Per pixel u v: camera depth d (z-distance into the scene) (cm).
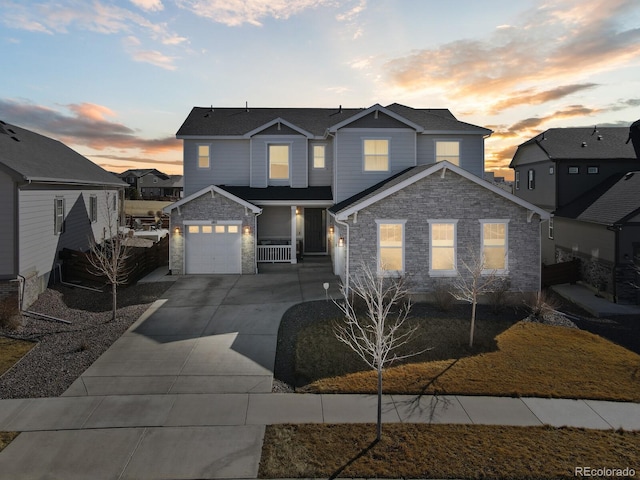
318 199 2067
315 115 2481
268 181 2220
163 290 1631
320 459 639
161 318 1302
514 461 633
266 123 2158
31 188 1434
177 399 822
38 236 1491
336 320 1271
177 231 1892
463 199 1455
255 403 810
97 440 685
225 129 2264
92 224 2205
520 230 1461
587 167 2212
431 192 1450
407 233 1452
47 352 1033
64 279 1728
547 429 720
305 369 953
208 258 1908
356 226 1448
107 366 963
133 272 1756
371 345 743
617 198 1817
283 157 2225
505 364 980
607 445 674
